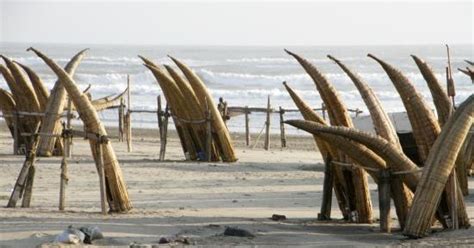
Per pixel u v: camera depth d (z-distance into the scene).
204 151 66.19
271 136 96.56
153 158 68.12
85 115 37.97
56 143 65.00
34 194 46.00
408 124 60.62
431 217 31.64
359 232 33.75
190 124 66.25
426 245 30.02
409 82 35.69
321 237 31.98
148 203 42.97
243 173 58.38
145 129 103.25
